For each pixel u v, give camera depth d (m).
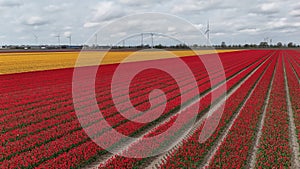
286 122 15.13
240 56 80.81
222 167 9.70
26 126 14.98
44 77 35.41
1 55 75.31
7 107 18.77
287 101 21.20
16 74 38.78
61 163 10.31
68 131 13.88
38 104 19.77
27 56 72.31
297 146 12.45
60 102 20.48
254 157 11.21
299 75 34.78
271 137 12.83
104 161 11.20
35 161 10.45
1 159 10.77
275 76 35.03
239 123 14.73
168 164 9.99
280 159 10.52
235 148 11.37
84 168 10.63
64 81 31.67
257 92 23.81
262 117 16.61
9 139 12.82
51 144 12.04
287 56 82.31
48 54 80.44
